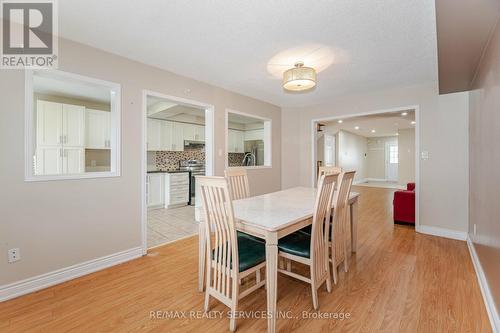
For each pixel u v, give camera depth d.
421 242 3.15
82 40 2.29
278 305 1.83
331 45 2.38
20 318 1.68
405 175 8.66
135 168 2.73
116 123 2.59
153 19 1.97
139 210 2.76
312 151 4.90
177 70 3.07
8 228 1.92
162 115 5.44
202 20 1.98
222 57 2.69
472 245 2.74
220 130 3.79
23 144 1.99
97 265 2.41
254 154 7.37
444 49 2.00
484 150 2.14
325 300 1.88
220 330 1.57
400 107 3.75
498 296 1.58
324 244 1.95
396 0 1.70
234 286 1.55
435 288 2.04
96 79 2.43
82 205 2.33
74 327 1.59
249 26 2.06
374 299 1.89
